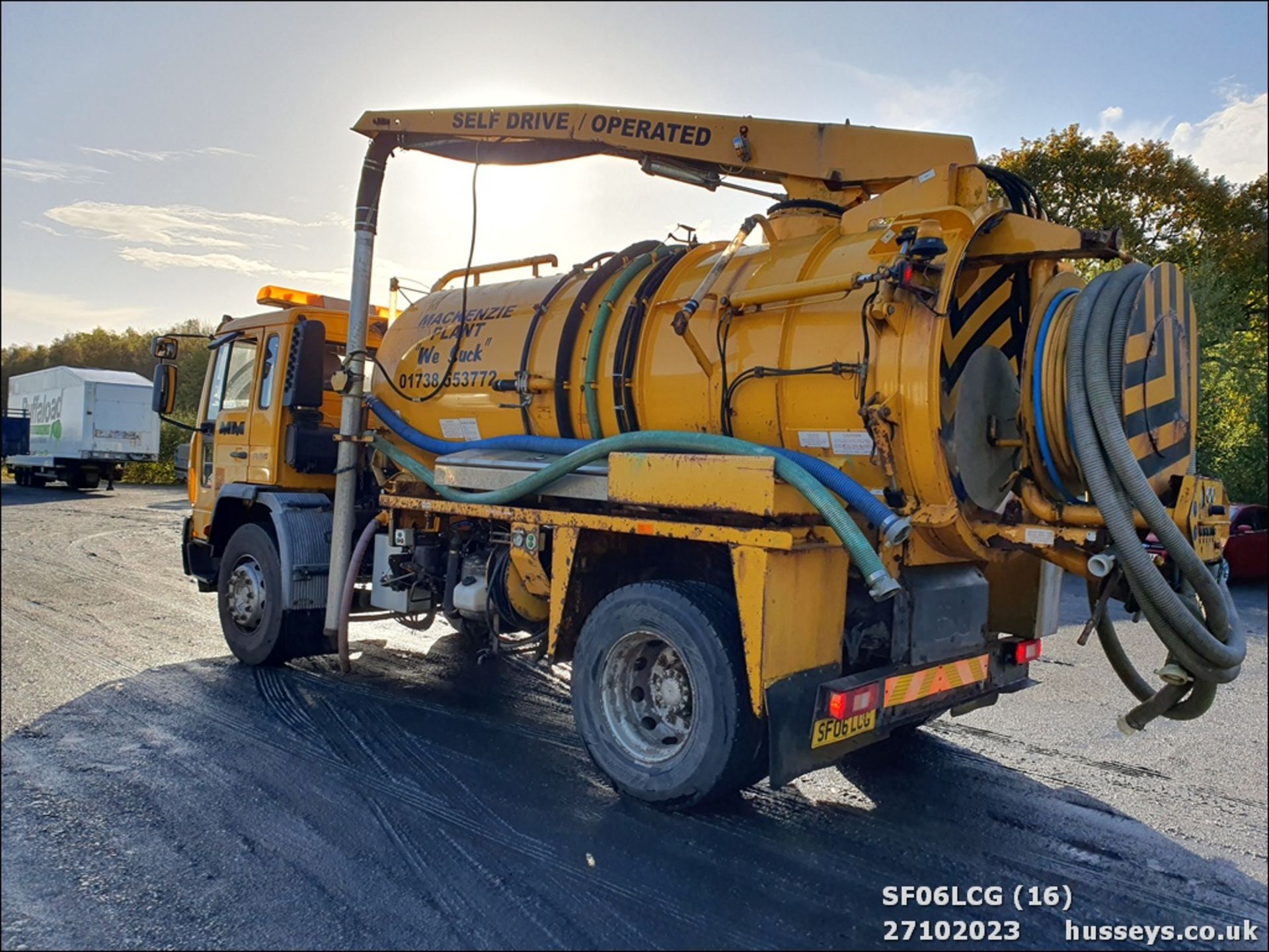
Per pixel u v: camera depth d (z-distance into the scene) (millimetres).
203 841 3543
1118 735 5195
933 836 3719
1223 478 16719
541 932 2930
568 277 5312
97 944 2826
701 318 4418
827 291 3826
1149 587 3393
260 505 6566
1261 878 3412
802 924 2998
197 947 2818
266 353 6613
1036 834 3768
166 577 10711
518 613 5207
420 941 2859
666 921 3000
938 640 3953
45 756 4469
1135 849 3639
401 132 5910
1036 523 3986
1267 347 18078
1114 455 3393
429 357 5844
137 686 5805
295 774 4270
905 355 3607
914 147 4426
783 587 3545
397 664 6586
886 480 3758
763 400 4062
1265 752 4922
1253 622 9797
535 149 5762
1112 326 3580
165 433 28359
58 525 16734
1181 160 17172
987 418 3918
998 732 5207
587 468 4551
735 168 4941
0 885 3184
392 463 6223
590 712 4113
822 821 3838
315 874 3285
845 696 3471
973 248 3953
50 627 7652
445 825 3715
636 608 3947
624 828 3717
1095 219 17281
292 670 6309
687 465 3869
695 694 3727
